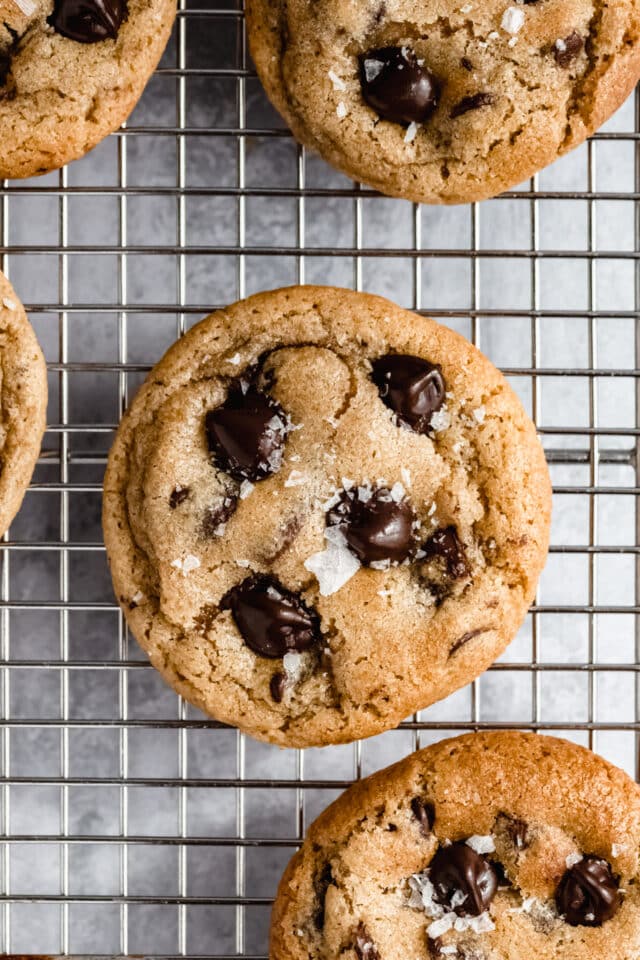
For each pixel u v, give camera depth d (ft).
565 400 1.59
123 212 1.54
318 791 1.59
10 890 1.58
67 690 1.57
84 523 1.58
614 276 1.59
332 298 1.47
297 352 1.45
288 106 1.49
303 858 1.45
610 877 1.44
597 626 1.59
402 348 1.46
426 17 1.46
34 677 1.57
